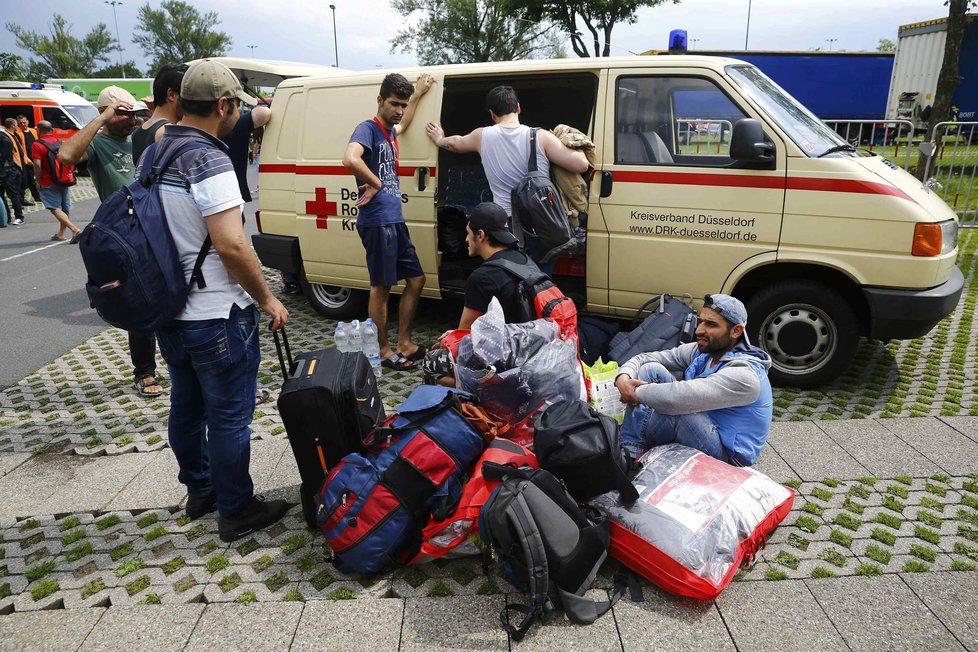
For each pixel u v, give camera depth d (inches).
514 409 123.0
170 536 124.9
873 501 128.5
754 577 109.0
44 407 185.6
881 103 822.5
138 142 163.9
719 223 173.6
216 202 104.7
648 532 104.8
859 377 188.2
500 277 142.9
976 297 263.3
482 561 114.7
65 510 134.5
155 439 163.2
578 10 1296.8
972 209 393.1
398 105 181.8
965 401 171.3
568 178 178.7
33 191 643.5
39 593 110.1
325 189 224.1
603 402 140.9
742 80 176.1
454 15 1486.2
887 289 163.6
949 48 446.6
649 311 187.5
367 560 108.0
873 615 100.5
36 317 276.4
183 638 99.6
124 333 253.9
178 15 2775.6
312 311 266.2
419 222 211.2
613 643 96.2
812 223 165.5
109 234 101.4
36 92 846.5
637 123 182.1
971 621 99.0
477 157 256.1
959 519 122.6
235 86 111.2
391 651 95.8
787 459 143.7
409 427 110.4
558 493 102.0
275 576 112.4
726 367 120.6
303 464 117.7
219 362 112.4
